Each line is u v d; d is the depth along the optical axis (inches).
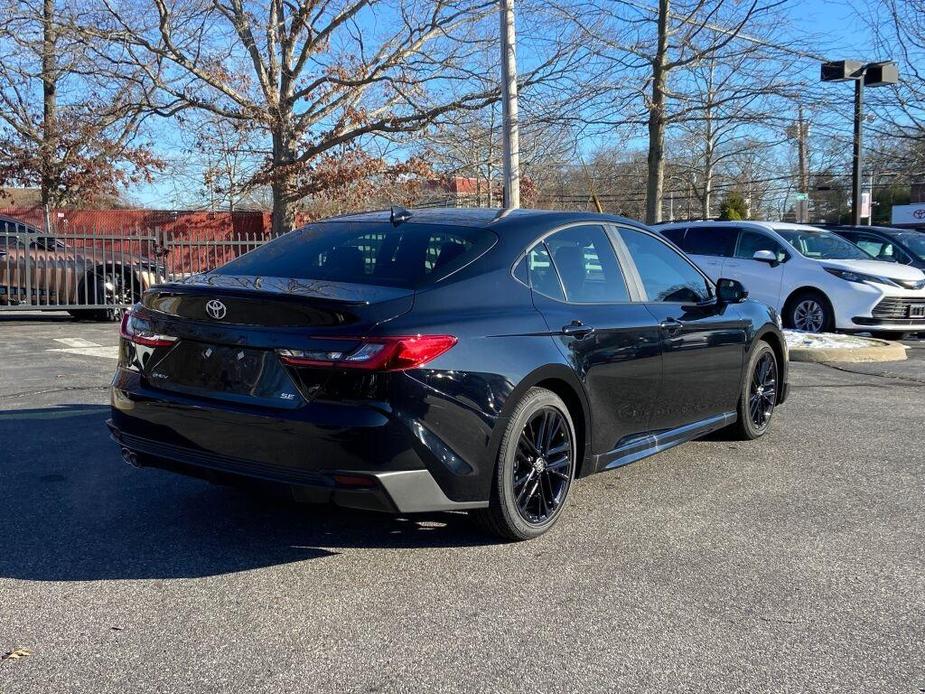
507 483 156.1
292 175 893.2
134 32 787.4
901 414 290.0
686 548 163.6
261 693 110.2
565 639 126.1
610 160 959.0
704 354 214.5
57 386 309.0
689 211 1672.0
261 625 129.0
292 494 142.3
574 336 169.9
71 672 114.3
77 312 598.2
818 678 116.3
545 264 175.2
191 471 153.9
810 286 481.1
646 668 118.1
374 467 137.4
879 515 184.7
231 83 855.7
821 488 204.1
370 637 125.8
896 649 124.8
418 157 885.8
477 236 169.3
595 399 176.6
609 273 192.1
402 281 155.0
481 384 149.0
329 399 138.6
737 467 222.2
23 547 157.8
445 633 127.4
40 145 959.6
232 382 147.3
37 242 558.3
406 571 150.3
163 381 156.6
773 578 149.8
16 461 212.4
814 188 1052.5
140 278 565.0
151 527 169.8
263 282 156.2
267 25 815.1
